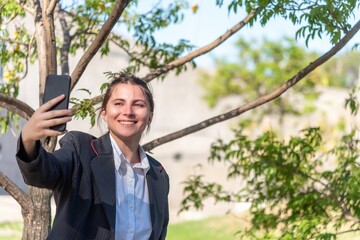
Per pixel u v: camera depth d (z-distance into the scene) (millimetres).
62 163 3037
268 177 6219
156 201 3326
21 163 2824
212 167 15875
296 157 6301
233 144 6691
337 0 4859
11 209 13836
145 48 6605
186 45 6547
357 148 6406
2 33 6250
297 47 17141
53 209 12953
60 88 2877
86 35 6688
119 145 3250
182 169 16406
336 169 6293
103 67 14992
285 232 6105
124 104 3217
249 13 5270
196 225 13656
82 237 3092
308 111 16547
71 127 13797
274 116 17109
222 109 18078
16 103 4844
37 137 2752
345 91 17812
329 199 6215
